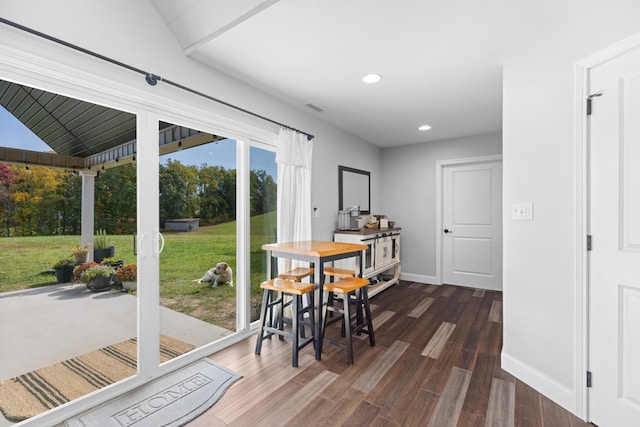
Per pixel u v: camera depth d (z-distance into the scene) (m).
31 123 1.59
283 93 2.85
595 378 1.59
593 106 1.59
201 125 2.32
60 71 1.56
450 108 3.26
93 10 1.68
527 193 1.96
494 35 1.93
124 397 1.81
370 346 2.53
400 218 5.04
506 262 2.13
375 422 1.61
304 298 3.16
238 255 2.68
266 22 1.80
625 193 1.47
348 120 3.68
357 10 1.70
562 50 1.74
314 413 1.68
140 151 1.95
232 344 2.55
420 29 1.87
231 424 1.60
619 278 1.49
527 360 1.97
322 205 3.68
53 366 1.72
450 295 4.08
